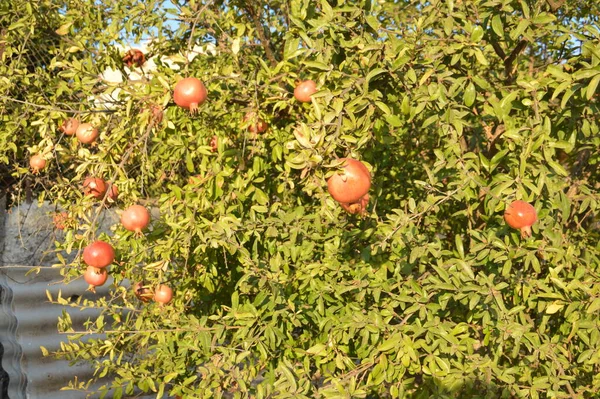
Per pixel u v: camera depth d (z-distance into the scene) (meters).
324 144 1.66
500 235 2.37
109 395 4.46
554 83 1.85
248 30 3.14
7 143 3.36
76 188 3.24
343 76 2.09
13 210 4.34
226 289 3.33
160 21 2.97
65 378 4.51
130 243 2.93
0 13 3.38
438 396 2.05
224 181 2.68
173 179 3.33
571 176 2.98
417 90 2.03
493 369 2.12
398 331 2.10
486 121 2.77
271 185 2.92
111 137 2.59
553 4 2.20
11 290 4.39
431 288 2.22
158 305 3.08
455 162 2.05
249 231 2.60
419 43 2.19
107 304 3.29
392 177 3.15
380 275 2.45
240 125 2.52
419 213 2.24
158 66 3.16
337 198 1.62
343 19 2.11
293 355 2.62
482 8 2.23
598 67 1.66
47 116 3.18
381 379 2.02
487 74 3.03
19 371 4.42
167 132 2.73
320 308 2.47
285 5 2.96
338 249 2.72
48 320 4.51
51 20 3.58
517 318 2.30
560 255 2.14
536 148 1.79
